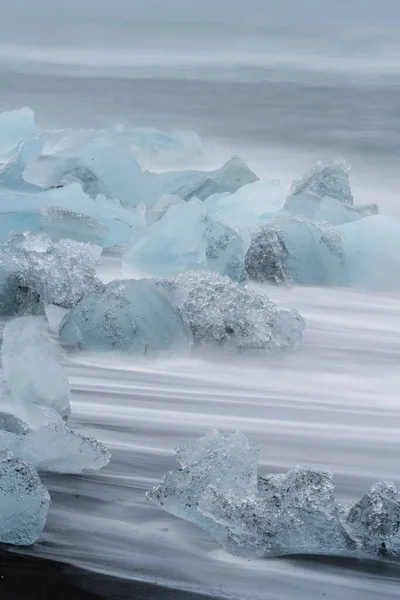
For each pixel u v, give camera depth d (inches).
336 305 374.6
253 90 1253.1
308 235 395.9
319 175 482.3
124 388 281.0
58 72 1499.8
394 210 589.3
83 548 190.1
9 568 182.2
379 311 367.6
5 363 238.4
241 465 202.8
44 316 332.8
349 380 297.4
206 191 502.6
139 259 391.5
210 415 262.7
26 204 454.6
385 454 240.8
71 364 298.7
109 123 981.8
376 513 190.7
